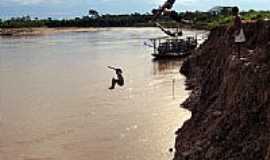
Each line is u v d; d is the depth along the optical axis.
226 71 32.84
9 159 32.19
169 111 43.53
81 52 114.12
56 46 136.25
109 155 32.12
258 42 37.75
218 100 30.94
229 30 48.62
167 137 35.00
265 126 22.17
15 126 40.56
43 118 43.25
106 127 39.06
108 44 136.75
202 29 124.31
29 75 74.88
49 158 32.16
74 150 33.53
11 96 55.69
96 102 49.91
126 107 46.62
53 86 62.50
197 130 30.02
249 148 21.92
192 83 57.50
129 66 82.69
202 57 64.94
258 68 24.91
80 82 65.25
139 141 34.69
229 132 24.64
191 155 26.09
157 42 134.50
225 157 23.12
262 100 23.36
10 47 136.25
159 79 65.25
